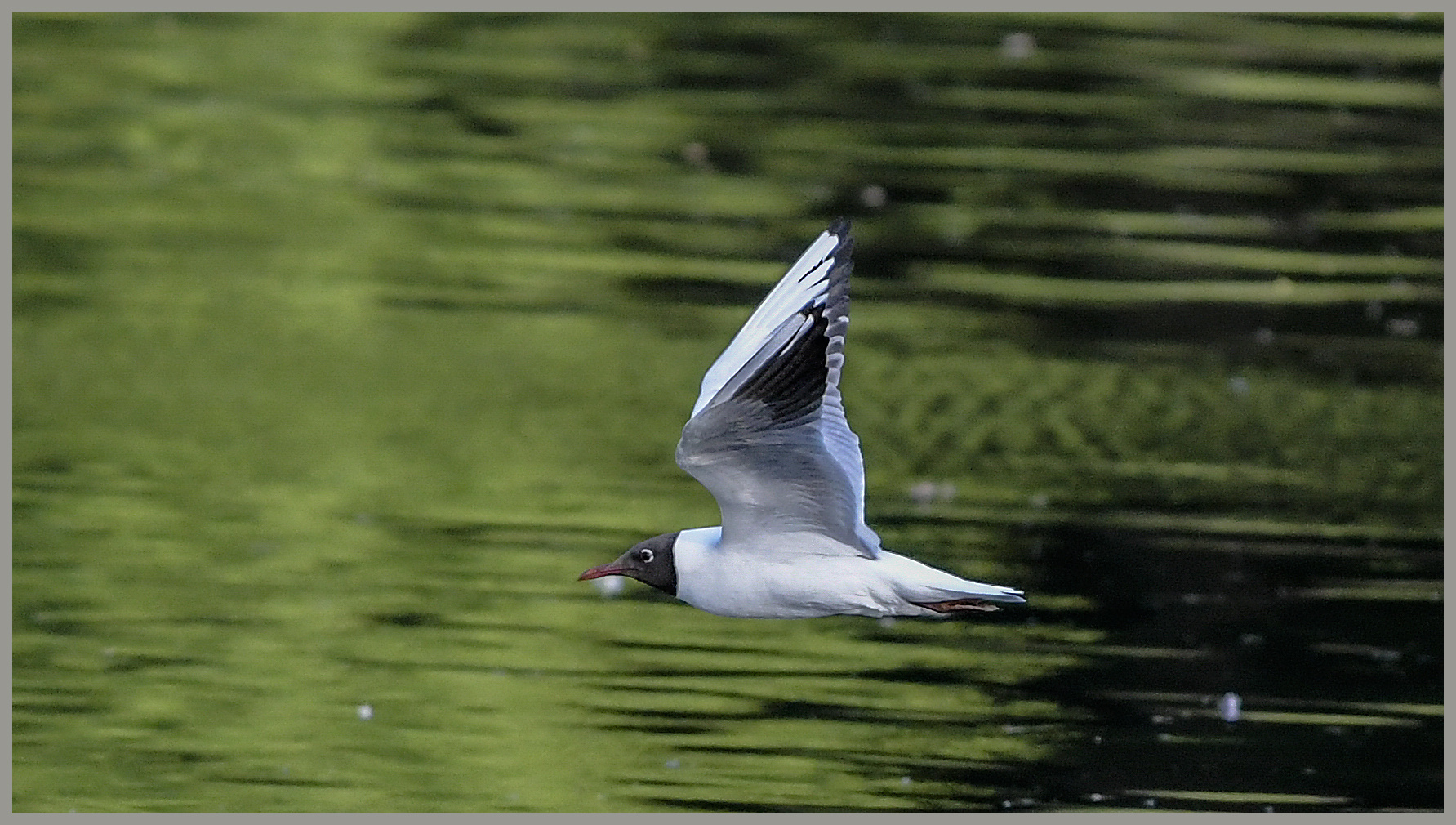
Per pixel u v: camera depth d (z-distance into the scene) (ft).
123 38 86.22
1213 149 78.54
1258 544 51.29
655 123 79.51
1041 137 78.89
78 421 56.80
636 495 53.01
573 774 39.55
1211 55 87.25
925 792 39.73
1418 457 57.52
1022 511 52.70
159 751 40.50
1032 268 69.41
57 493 52.13
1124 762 40.83
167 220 71.46
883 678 43.96
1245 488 54.95
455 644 45.01
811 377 29.09
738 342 29.58
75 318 64.23
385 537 50.16
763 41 86.99
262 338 62.90
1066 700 43.19
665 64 85.20
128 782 39.40
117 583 47.26
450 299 66.13
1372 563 50.37
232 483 53.06
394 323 64.64
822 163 76.38
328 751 40.47
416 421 57.72
